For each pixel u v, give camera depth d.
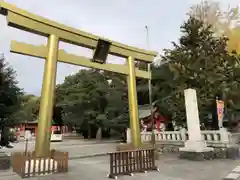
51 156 10.20
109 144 27.03
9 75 12.86
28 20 10.62
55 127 45.97
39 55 10.88
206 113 19.97
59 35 11.56
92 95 34.72
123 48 14.46
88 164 12.74
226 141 14.38
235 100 19.27
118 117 30.23
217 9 28.36
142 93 30.83
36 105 56.59
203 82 18.98
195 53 19.86
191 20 21.55
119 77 31.17
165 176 8.74
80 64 12.43
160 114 25.73
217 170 9.78
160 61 26.33
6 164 11.01
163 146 18.59
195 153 13.00
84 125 39.38
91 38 12.74
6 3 10.02
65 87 45.19
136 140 13.82
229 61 20.53
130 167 9.32
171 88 22.80
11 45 10.09
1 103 12.26
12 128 13.96
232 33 26.44
